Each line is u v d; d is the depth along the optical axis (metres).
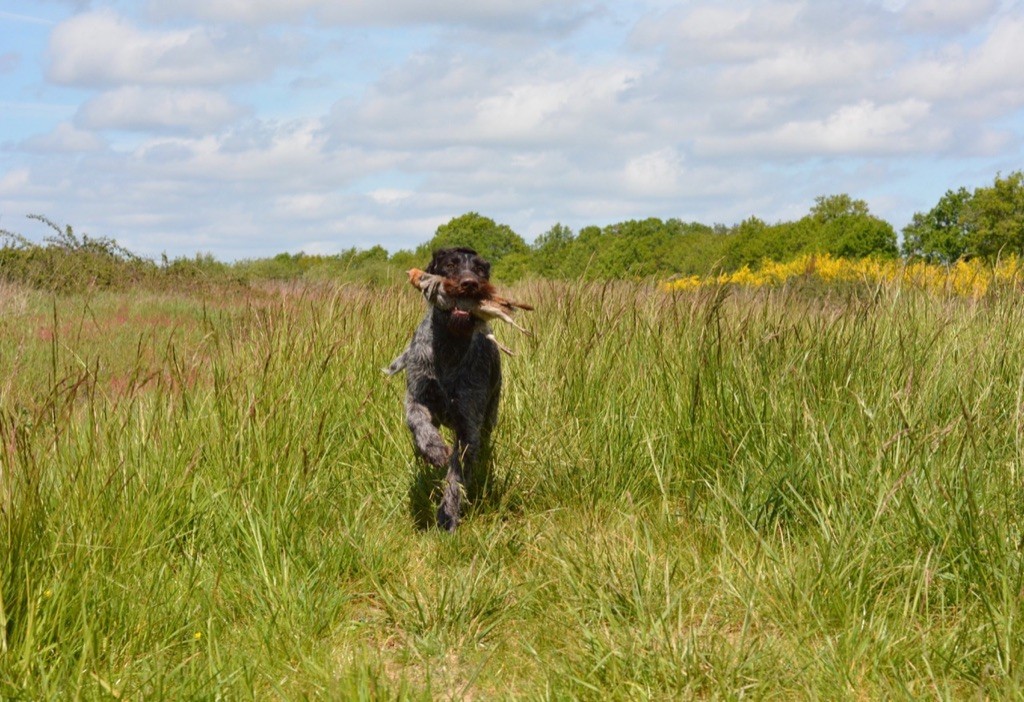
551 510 4.62
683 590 3.49
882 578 3.47
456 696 3.10
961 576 3.46
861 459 4.12
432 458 4.73
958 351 5.19
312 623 3.55
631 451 5.14
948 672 3.02
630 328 6.27
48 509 3.65
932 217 30.77
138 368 4.50
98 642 3.17
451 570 4.00
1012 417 4.23
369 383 6.02
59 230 17.73
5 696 2.76
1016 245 28.73
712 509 4.38
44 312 11.41
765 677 3.04
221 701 2.91
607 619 3.50
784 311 6.00
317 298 7.15
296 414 5.17
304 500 4.29
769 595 3.54
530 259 35.81
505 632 3.57
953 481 3.79
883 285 6.45
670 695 2.98
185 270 18.28
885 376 4.89
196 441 4.59
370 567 4.05
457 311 4.80
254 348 5.86
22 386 5.26
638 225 50.16
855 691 2.95
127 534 3.73
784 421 4.64
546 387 5.93
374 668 3.25
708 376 5.21
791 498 4.27
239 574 3.78
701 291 6.30
